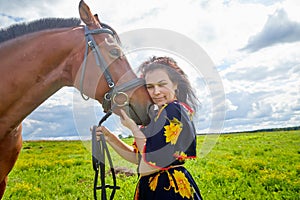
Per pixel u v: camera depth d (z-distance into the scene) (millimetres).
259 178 4770
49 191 4496
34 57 2029
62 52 2053
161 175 1928
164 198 1875
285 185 4465
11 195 4379
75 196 4316
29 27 2137
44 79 2043
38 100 2062
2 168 2271
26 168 5578
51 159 6070
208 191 4270
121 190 4344
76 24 2221
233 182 4684
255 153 6258
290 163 5453
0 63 2029
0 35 2117
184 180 1917
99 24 2186
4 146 2160
